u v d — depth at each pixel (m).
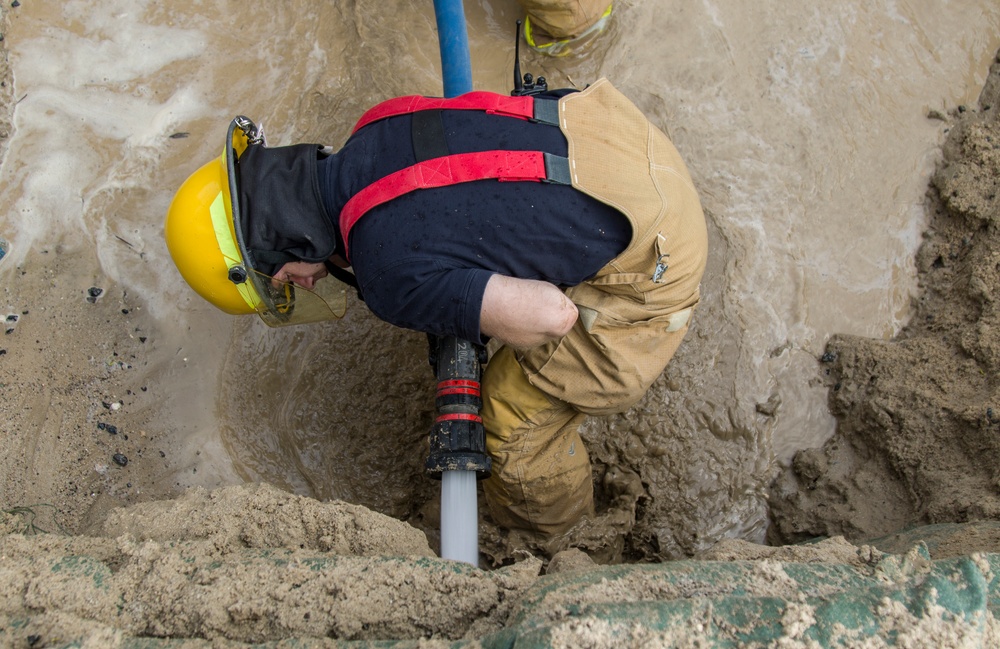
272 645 1.43
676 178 1.89
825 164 2.80
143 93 2.77
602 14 2.85
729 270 2.68
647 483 2.52
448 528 1.93
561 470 2.24
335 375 2.61
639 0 2.96
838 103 2.87
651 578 1.45
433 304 1.73
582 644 1.26
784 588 1.42
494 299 1.71
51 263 2.54
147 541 1.65
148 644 1.44
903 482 2.32
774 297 2.67
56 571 1.57
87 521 2.29
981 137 2.75
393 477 2.57
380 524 1.77
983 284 2.46
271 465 2.52
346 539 1.74
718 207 2.74
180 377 2.53
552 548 2.38
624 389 2.03
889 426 2.38
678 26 2.94
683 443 2.54
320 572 1.56
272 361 2.59
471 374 1.99
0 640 1.43
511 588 1.55
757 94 2.88
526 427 2.13
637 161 1.83
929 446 2.28
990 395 2.22
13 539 1.68
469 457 1.93
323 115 2.82
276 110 2.81
